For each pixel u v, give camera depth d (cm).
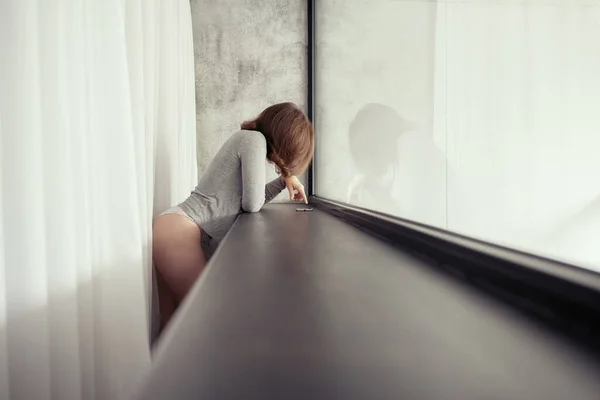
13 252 60
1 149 58
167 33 156
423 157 73
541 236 38
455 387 17
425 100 71
